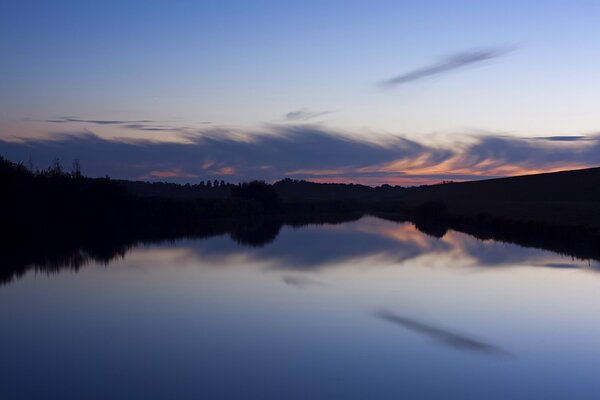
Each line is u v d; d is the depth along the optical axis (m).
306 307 17.92
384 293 20.17
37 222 47.69
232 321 16.19
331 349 13.51
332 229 53.16
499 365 12.42
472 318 16.55
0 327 15.66
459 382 11.39
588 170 105.38
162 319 16.47
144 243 37.72
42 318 16.66
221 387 11.09
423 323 15.92
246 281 22.69
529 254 32.06
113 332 15.09
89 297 19.66
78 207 51.53
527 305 18.22
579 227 40.31
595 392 10.91
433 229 53.56
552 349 13.57
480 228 54.41
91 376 11.71
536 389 11.04
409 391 10.89
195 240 40.19
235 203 72.75
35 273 24.86
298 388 11.01
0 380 11.50
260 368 12.16
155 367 12.23
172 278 23.47
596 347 13.76
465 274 24.47
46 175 51.78
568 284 21.95
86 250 33.38
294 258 30.00
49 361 12.68
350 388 11.05
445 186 146.25
